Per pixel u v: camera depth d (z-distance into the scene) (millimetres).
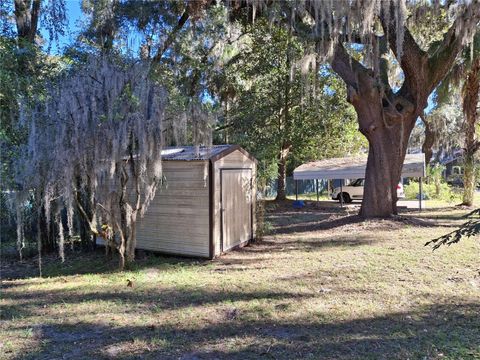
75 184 6172
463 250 7215
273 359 3312
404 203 18125
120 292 5457
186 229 7773
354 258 6996
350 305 4582
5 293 5594
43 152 5953
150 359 3385
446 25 12406
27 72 8852
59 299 5215
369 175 11125
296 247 8375
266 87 16547
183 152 8164
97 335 3945
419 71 10336
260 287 5469
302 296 4996
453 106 20031
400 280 5527
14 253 8766
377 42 9695
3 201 7465
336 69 10633
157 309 4688
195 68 14172
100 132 5836
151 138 6039
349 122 18234
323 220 12602
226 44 14516
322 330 3891
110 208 6383
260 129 16625
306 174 17922
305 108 16578
